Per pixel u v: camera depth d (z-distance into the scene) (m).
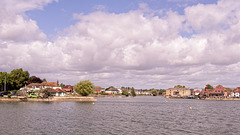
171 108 109.62
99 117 68.81
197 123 59.31
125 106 119.12
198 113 85.06
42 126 51.66
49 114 73.19
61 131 46.69
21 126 51.22
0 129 47.62
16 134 43.34
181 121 62.75
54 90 176.00
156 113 83.69
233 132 47.84
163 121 62.44
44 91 148.38
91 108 99.38
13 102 126.25
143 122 60.12
